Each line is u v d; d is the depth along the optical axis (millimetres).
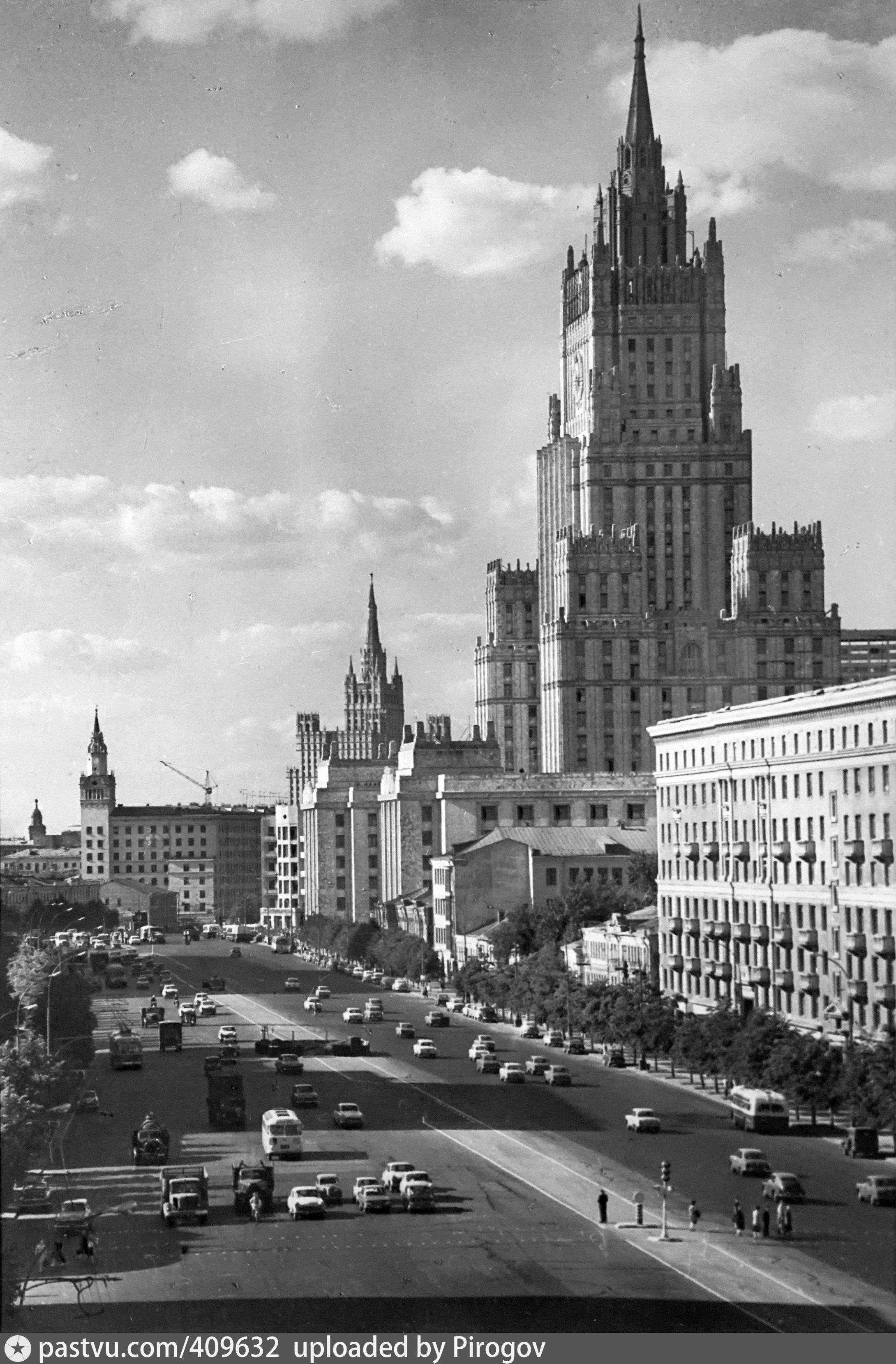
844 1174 152375
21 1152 143500
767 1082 177250
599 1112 186375
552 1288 118938
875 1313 113000
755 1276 121438
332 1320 112500
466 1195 146125
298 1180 153000
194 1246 130000
